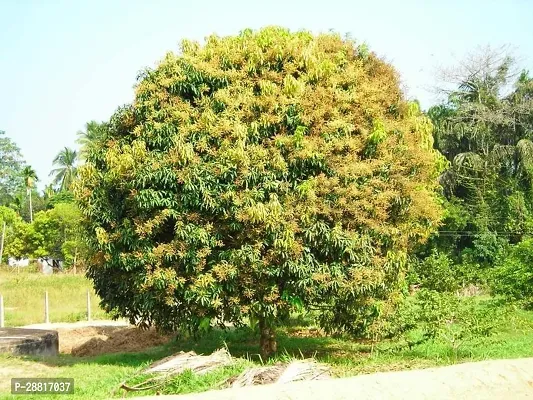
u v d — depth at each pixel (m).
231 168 10.78
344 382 7.65
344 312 12.30
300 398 7.02
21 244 47.53
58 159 61.09
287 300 11.09
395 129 12.35
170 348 14.29
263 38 12.25
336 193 11.09
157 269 10.89
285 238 10.60
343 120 11.53
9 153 72.31
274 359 11.54
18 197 58.69
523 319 15.52
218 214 10.90
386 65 13.56
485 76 38.41
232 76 11.80
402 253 12.45
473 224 34.56
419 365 11.18
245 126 11.16
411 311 13.24
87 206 11.61
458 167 35.56
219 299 11.02
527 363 9.02
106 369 11.08
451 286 17.81
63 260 47.47
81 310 23.48
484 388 8.07
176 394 8.07
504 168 36.81
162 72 11.79
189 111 11.45
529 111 36.28
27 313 22.48
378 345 14.04
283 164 10.97
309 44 12.36
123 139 11.88
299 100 11.41
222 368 9.55
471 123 36.50
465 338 13.03
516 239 33.72
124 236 11.18
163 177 10.77
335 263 11.09
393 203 11.77
